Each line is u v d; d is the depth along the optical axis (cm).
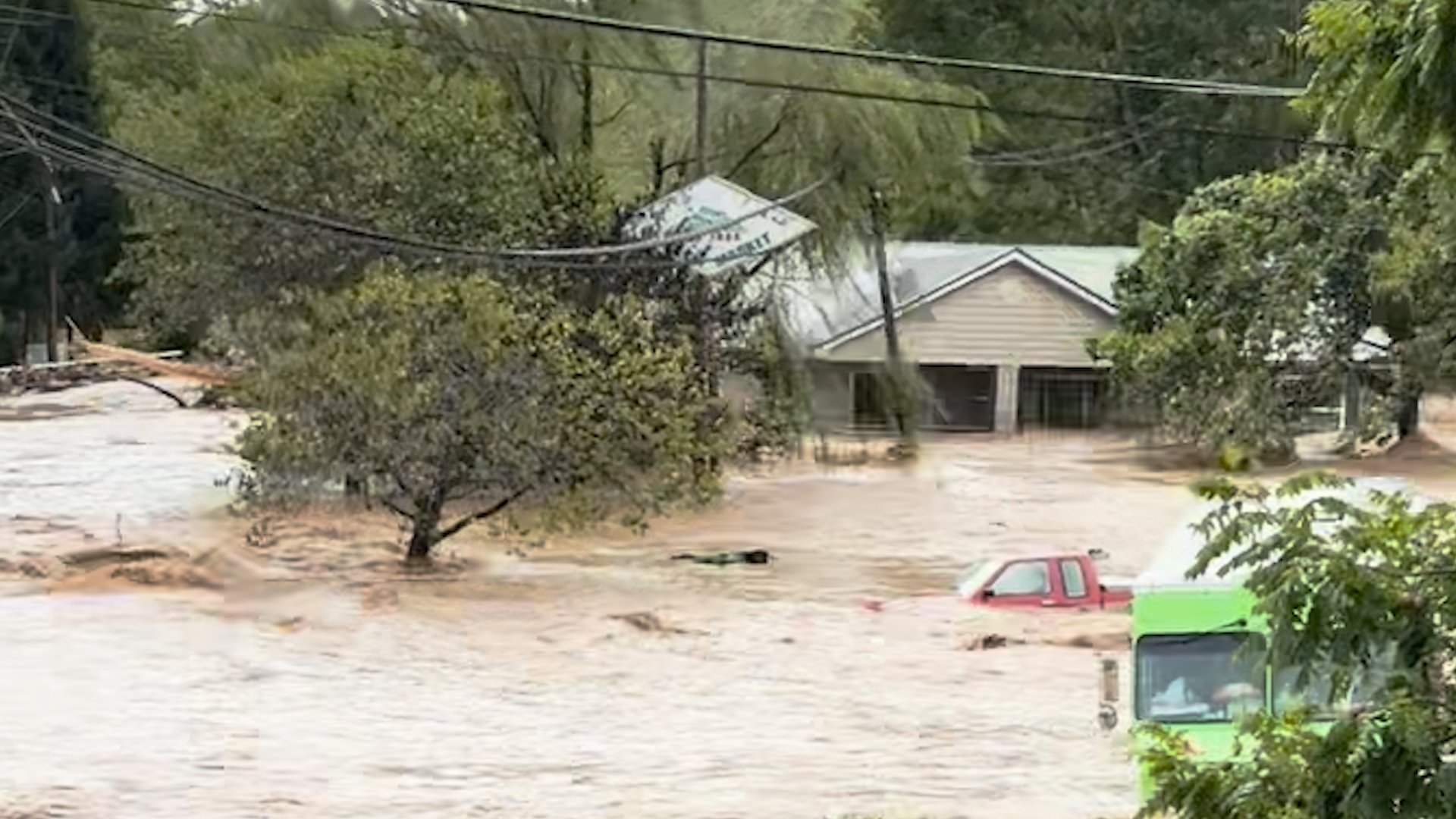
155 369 14988
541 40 12250
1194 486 2161
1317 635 1491
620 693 6406
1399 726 1443
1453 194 1597
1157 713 4216
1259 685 3014
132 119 15288
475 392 8925
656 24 12606
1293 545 1551
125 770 5188
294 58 12850
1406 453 13525
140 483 12038
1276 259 12962
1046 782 5159
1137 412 15950
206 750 5459
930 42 19875
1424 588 1488
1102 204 19812
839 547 10144
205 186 7844
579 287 11356
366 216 11400
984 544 10394
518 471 8988
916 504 12025
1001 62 19500
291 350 9238
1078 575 8194
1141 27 19588
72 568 8538
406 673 6644
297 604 7869
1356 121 1568
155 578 8319
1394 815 1438
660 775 5244
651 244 10388
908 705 6225
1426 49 1464
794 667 6819
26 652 6831
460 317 8925
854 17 13750
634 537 10238
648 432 9181
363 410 8875
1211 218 13138
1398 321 11600
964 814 4703
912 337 17212
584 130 12431
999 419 17600
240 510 9588
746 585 8806
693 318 11669
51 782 5044
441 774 5228
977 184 16388
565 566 9150
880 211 13650
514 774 5238
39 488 11788
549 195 11488
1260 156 19262
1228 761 1667
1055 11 19812
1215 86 7438
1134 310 13800
